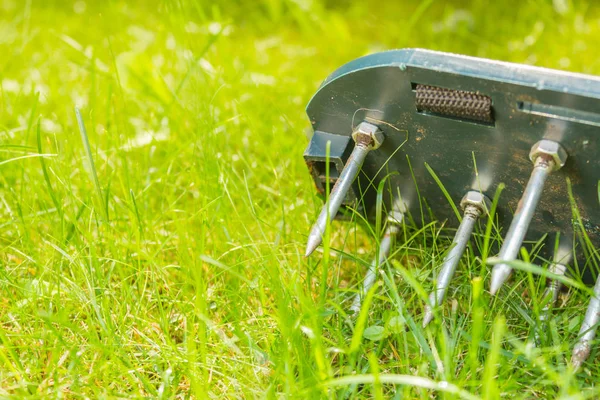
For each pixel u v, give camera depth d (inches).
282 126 29.5
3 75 31.8
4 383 21.2
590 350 20.9
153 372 21.7
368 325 22.1
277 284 21.4
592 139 20.2
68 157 26.6
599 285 21.2
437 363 20.4
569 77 19.8
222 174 25.7
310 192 25.5
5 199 25.9
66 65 33.7
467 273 22.8
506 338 21.6
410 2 41.0
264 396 20.2
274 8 37.4
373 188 22.8
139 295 23.3
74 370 21.3
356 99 21.4
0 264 23.7
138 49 35.0
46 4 40.0
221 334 21.9
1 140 27.7
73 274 23.0
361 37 38.0
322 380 20.1
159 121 28.9
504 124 20.6
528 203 20.4
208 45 28.6
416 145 21.7
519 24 36.9
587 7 38.3
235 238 24.7
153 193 26.7
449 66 20.3
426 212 23.0
